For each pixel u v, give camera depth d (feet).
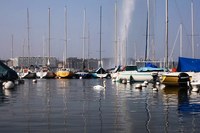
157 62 197.47
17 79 176.35
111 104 79.92
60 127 50.49
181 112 66.03
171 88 136.46
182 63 143.23
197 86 121.39
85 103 82.07
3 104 80.12
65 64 283.38
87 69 277.44
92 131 47.67
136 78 178.19
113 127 50.49
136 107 74.08
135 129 49.03
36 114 63.31
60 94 109.50
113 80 201.98
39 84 174.19
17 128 49.80
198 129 48.75
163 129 48.96
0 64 170.19
